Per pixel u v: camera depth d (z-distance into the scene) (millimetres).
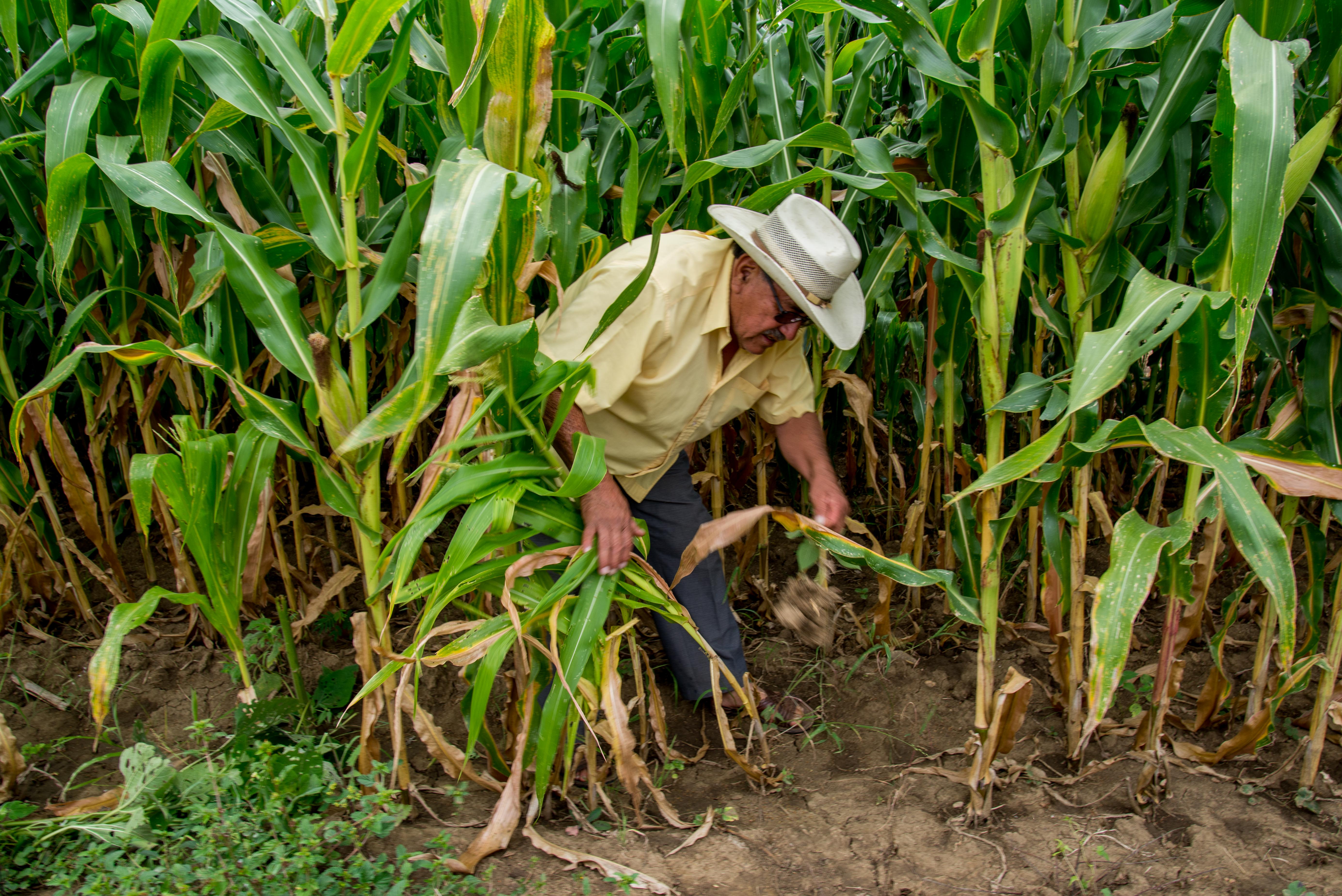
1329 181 1842
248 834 1907
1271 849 2035
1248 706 2322
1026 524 2998
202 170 2523
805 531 1938
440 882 1909
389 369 3240
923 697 2760
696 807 2266
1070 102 1873
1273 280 2420
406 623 3076
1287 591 1580
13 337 3180
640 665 2287
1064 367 3297
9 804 2059
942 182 2428
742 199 2867
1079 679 2289
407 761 2213
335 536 3047
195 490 1886
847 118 2662
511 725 2291
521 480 1832
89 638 2922
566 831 2131
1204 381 1801
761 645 3092
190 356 1832
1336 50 1749
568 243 2008
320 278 2420
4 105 2418
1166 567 2021
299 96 1784
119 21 2051
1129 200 2061
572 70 2520
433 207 1413
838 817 2215
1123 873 1987
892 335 2893
